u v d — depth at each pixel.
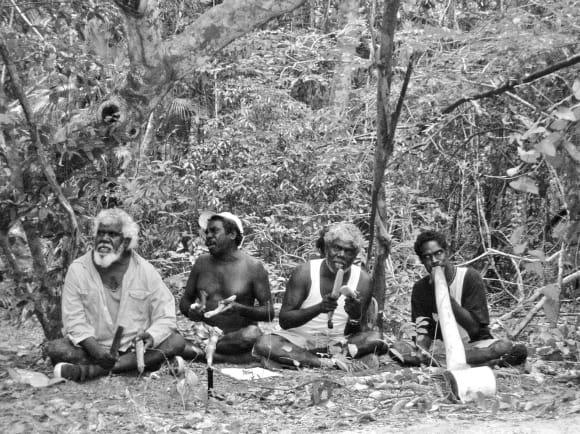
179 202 13.50
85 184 8.16
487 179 12.59
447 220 12.58
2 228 7.67
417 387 6.62
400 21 11.55
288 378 7.19
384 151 7.90
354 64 12.68
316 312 7.59
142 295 7.34
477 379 6.29
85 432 5.49
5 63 7.36
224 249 8.12
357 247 7.69
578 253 8.30
